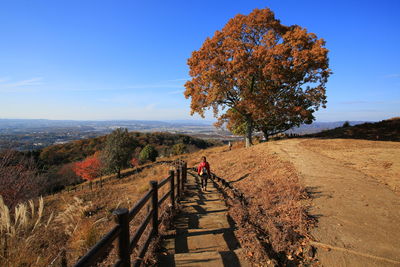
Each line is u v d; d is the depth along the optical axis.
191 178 13.02
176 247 4.07
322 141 18.05
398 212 5.09
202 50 21.64
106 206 11.74
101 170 28.62
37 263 3.11
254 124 25.39
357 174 8.47
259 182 8.58
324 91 20.36
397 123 20.64
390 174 8.14
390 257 3.43
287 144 18.11
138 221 5.41
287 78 19.39
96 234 4.43
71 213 4.71
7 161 7.90
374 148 13.59
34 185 8.34
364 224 4.52
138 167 34.69
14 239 3.12
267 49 19.50
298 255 3.58
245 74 18.55
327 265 3.32
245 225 4.79
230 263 3.36
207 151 31.09
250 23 20.42
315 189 6.70
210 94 20.17
